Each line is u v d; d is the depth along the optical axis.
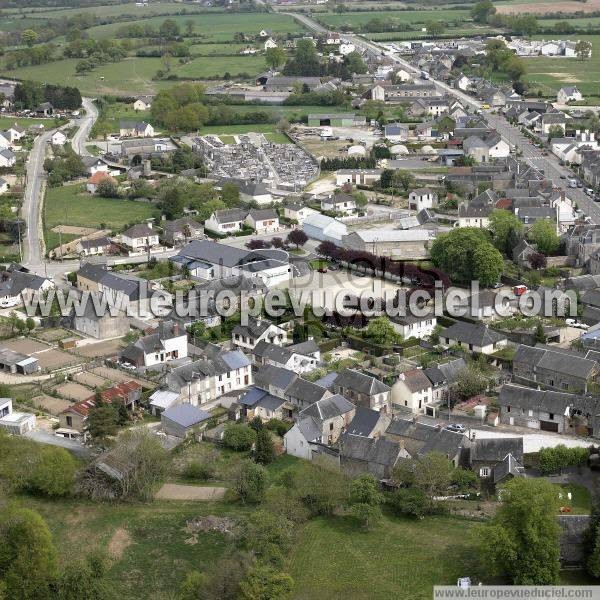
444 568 193.12
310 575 192.62
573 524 192.88
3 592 181.75
